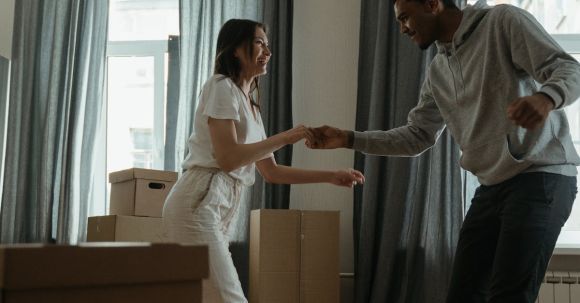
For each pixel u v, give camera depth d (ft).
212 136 6.12
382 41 13.12
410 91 13.05
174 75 14.58
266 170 7.34
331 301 11.85
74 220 13.60
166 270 2.76
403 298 12.66
